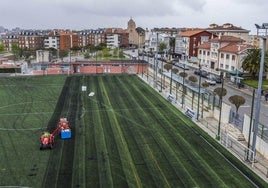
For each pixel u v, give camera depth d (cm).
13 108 4553
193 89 4969
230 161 2814
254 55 7294
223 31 12912
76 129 3638
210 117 4269
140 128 3712
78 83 6744
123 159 2825
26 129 3609
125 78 7581
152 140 3316
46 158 2825
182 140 3331
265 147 2936
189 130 3672
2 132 3494
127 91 5941
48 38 17288
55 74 8156
